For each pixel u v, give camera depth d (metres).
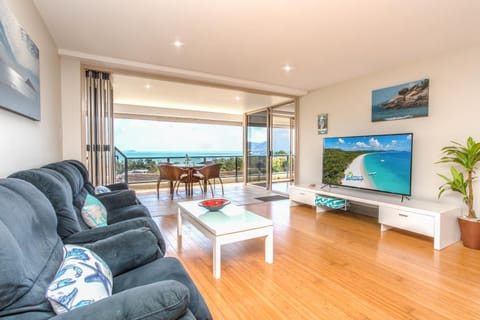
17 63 1.61
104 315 0.74
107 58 3.28
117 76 3.99
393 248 2.70
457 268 2.26
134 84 4.58
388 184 3.42
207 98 5.76
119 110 6.40
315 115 4.93
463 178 2.85
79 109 3.31
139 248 1.44
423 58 3.27
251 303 1.77
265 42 2.83
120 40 2.81
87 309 0.76
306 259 2.45
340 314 1.65
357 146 3.83
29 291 0.81
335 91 4.52
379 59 3.31
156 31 2.60
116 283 1.25
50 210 1.24
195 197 5.59
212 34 2.65
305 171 5.18
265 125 6.81
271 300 1.81
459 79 2.98
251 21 2.38
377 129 3.86
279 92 4.90
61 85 3.20
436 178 3.21
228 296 1.86
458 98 2.99
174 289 0.87
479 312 1.67
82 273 1.01
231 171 8.45
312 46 2.93
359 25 2.44
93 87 3.53
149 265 1.42
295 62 3.45
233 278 2.10
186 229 3.34
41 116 2.29
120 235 1.46
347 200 3.84
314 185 4.61
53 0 2.07
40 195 1.23
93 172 3.54
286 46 2.93
